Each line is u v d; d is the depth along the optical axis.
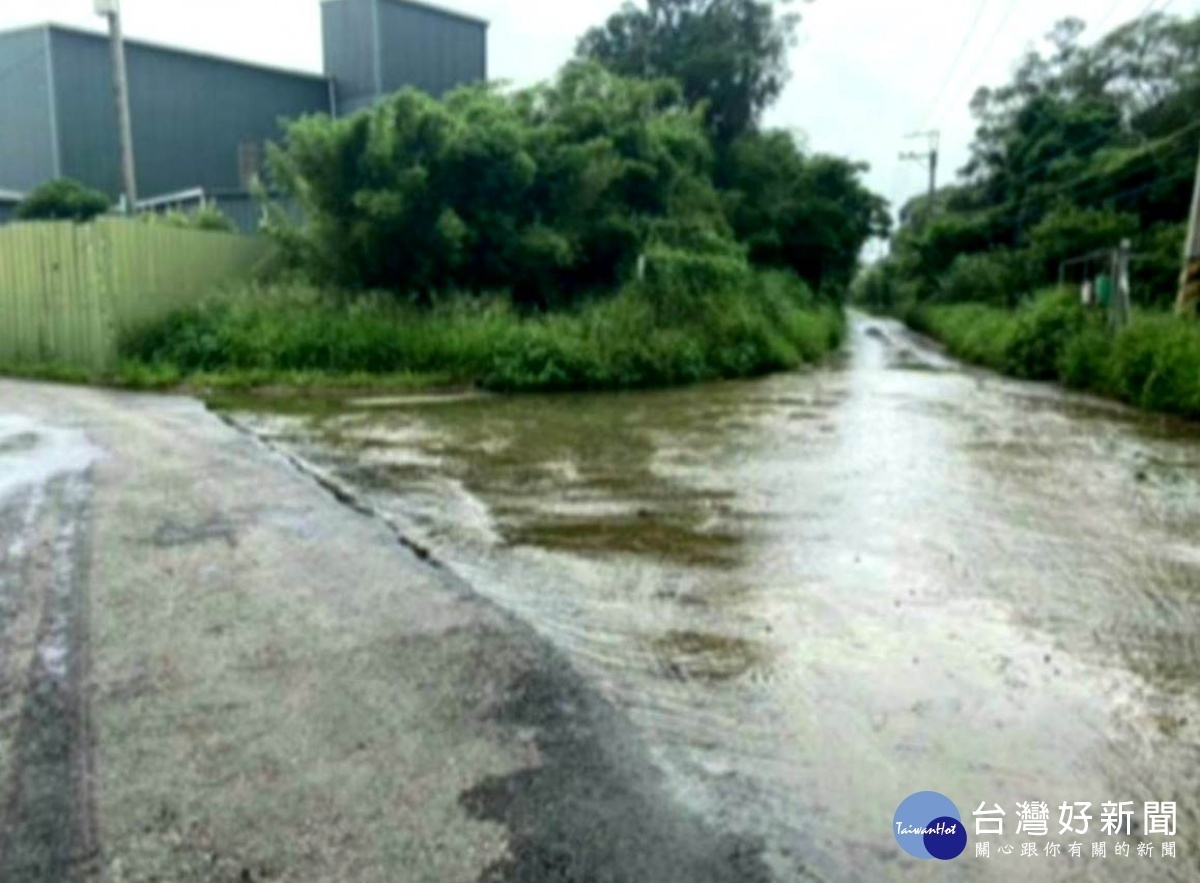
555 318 11.80
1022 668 2.60
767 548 3.79
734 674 2.53
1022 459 6.12
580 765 2.01
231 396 9.14
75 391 9.29
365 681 2.39
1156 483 5.32
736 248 17.17
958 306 27.14
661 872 1.66
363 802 1.85
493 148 12.24
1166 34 28.61
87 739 2.08
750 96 25.67
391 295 11.96
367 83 25.44
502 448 6.23
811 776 2.01
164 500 4.32
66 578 3.17
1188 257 11.66
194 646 2.60
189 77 23.55
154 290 11.04
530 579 3.31
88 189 20.19
